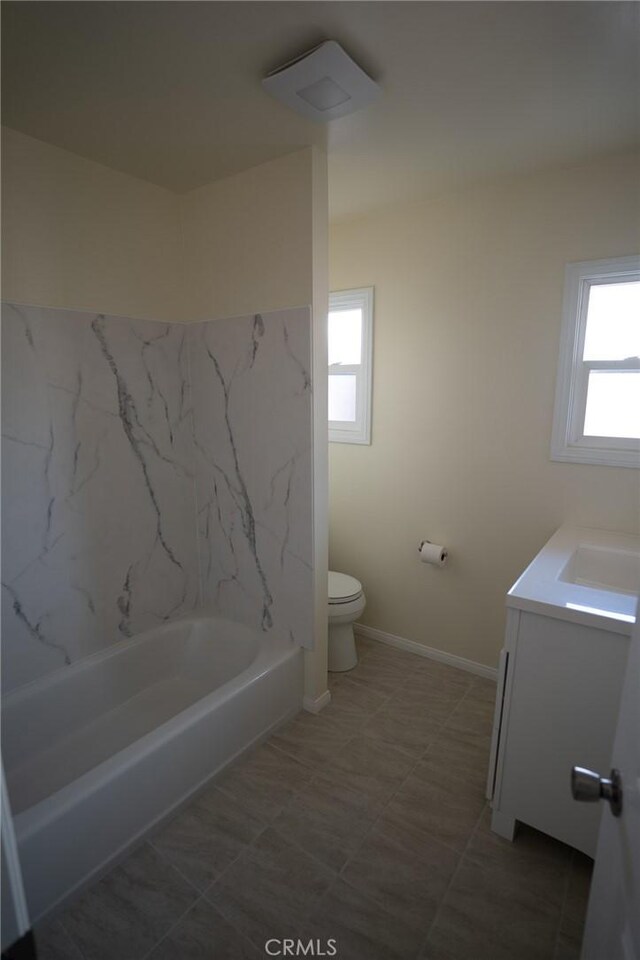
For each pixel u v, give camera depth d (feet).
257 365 7.09
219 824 5.60
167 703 7.45
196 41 4.11
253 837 5.44
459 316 7.98
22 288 5.87
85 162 6.35
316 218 6.27
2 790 1.62
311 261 6.31
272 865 5.11
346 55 4.25
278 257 6.59
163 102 5.06
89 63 4.40
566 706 4.82
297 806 5.85
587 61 4.45
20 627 6.25
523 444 7.70
